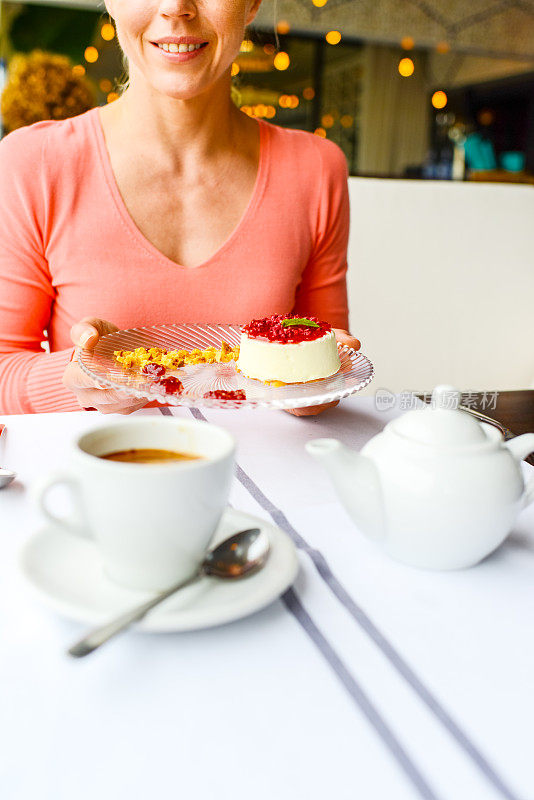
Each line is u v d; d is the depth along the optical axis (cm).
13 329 116
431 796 30
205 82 103
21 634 41
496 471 47
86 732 34
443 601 47
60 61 219
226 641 41
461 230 194
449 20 648
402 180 192
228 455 42
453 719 36
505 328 203
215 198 119
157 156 114
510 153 755
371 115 768
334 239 135
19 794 30
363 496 48
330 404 89
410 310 193
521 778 32
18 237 114
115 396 83
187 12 95
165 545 41
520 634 43
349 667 39
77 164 114
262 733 34
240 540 47
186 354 93
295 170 126
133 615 39
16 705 35
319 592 47
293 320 93
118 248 116
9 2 583
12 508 58
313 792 31
